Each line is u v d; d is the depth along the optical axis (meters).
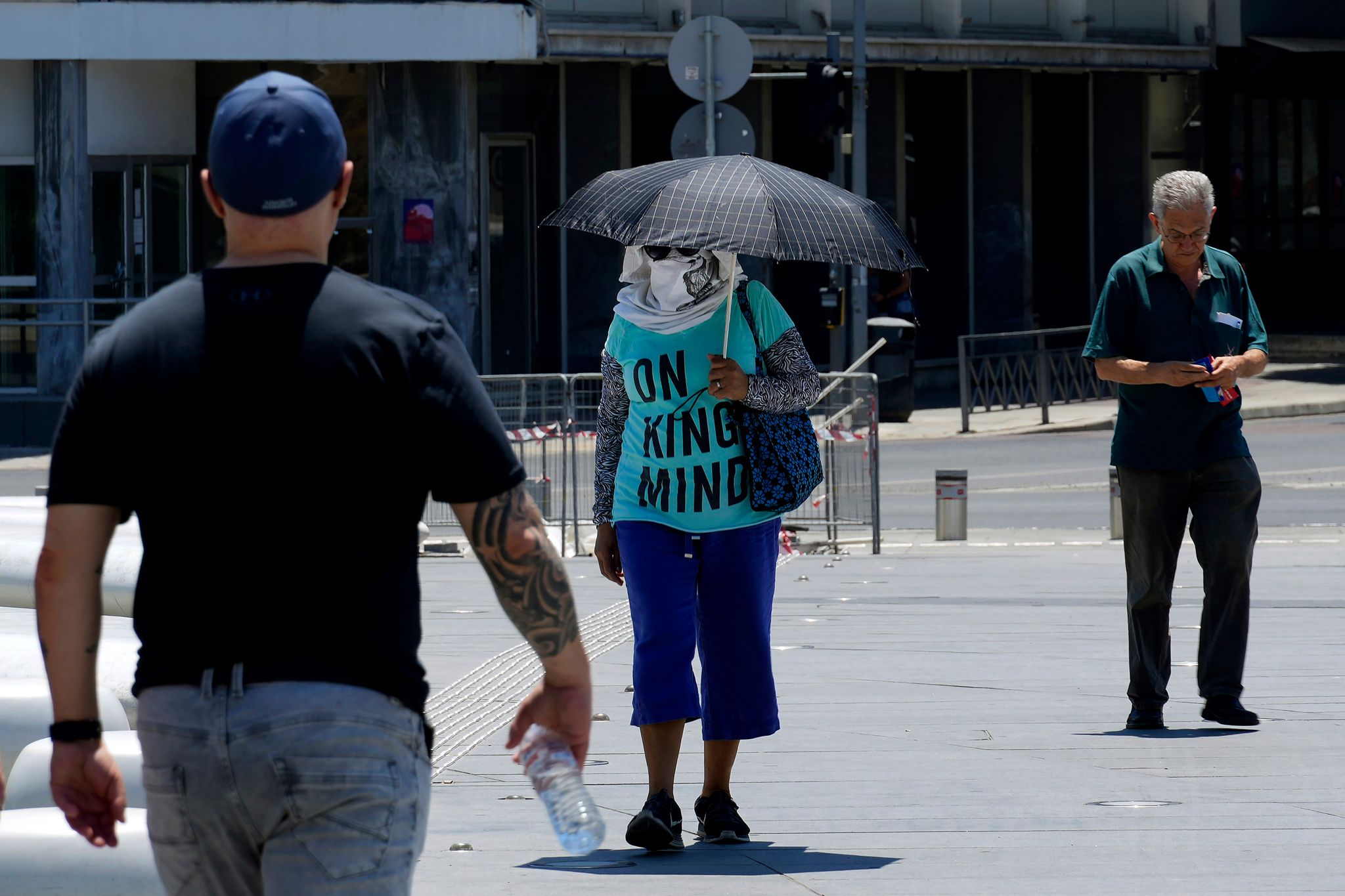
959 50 100.81
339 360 9.41
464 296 86.62
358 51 83.25
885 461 76.56
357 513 9.38
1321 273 129.50
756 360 18.25
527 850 17.98
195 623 9.33
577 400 52.69
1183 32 112.38
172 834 9.47
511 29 84.12
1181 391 23.88
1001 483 69.44
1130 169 112.06
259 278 9.61
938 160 105.25
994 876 16.81
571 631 10.10
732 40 56.16
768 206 17.81
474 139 87.25
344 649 9.33
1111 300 24.06
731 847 18.16
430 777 9.77
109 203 85.44
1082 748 22.94
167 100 87.38
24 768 15.18
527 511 9.80
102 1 81.62
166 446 9.41
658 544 18.16
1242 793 20.33
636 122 96.00
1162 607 24.22
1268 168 127.25
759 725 18.33
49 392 81.62
